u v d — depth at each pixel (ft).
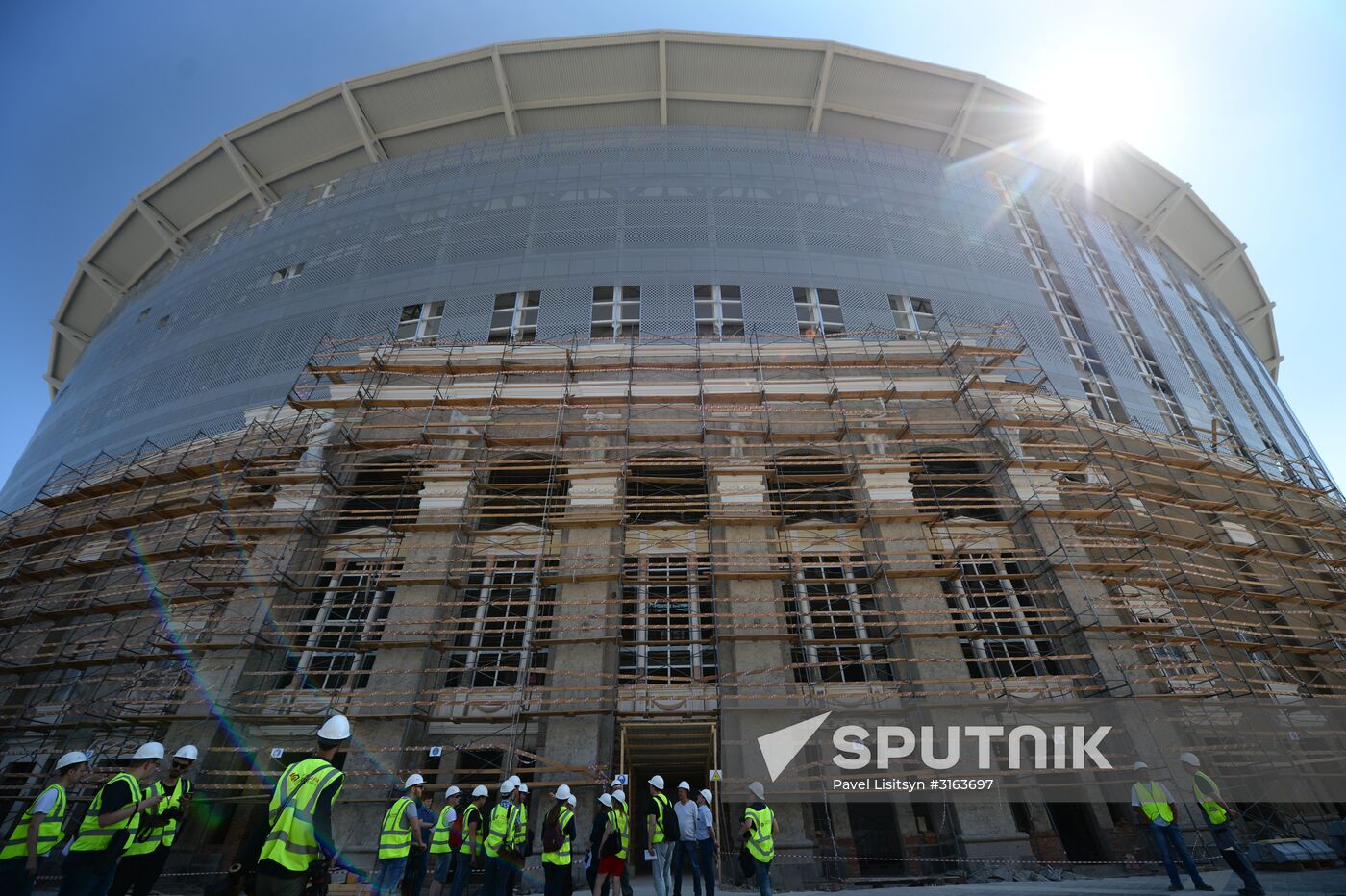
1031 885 50.39
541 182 128.16
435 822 42.83
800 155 134.21
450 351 92.48
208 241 156.35
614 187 125.39
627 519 78.69
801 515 82.89
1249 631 81.00
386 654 68.39
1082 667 70.33
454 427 83.61
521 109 144.77
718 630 69.15
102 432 117.91
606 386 89.40
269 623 71.20
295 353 110.83
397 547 77.82
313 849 19.92
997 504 82.02
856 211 124.16
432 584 71.87
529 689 64.95
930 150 149.79
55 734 74.13
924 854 61.00
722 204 121.90
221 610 73.51
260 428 94.32
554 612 69.97
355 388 89.61
